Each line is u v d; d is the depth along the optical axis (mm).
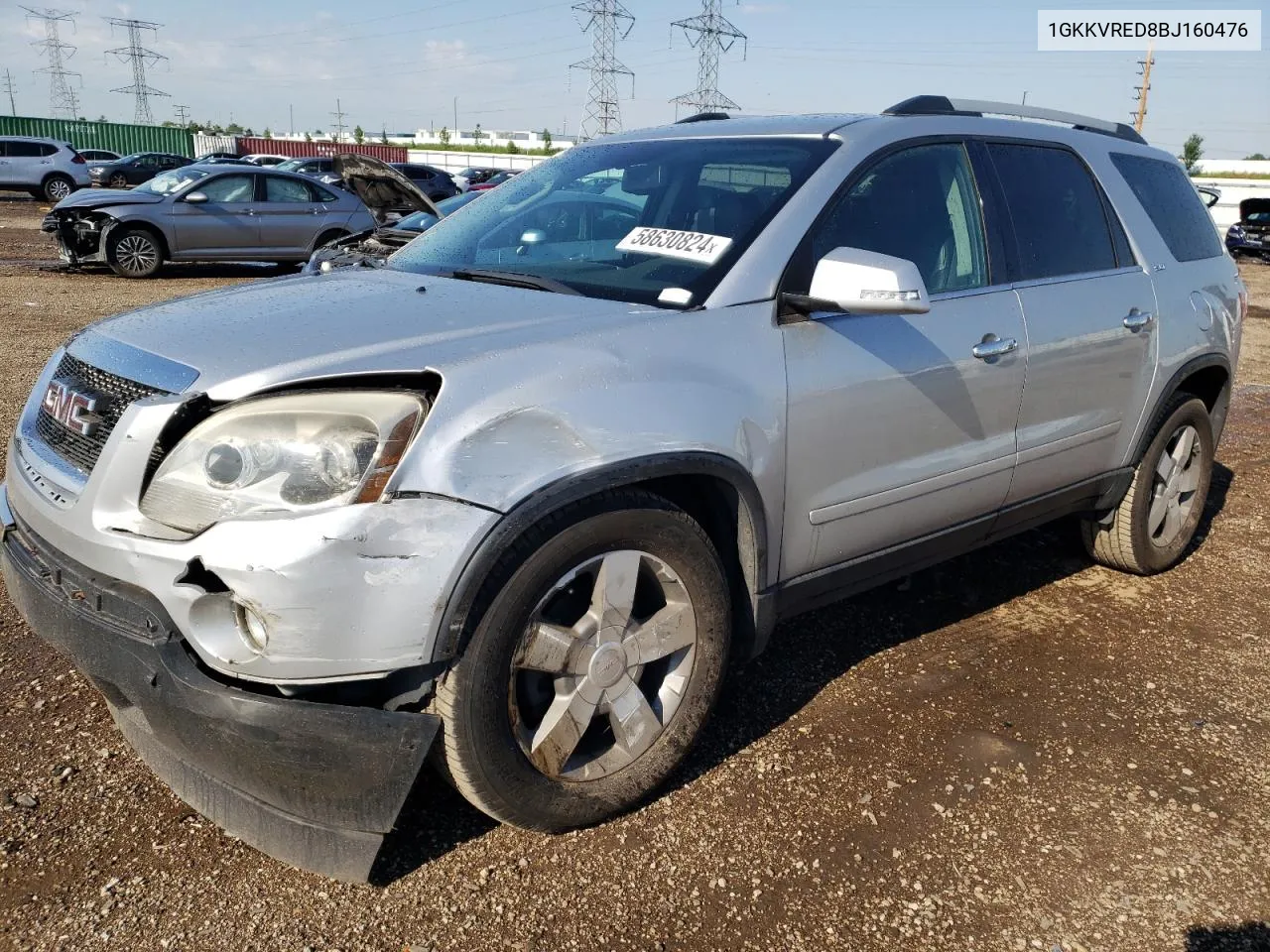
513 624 2191
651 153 3371
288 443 2035
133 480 2115
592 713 2430
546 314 2477
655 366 2389
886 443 2906
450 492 2055
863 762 2859
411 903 2258
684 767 2803
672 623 2529
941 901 2334
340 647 2020
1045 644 3656
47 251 17109
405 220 7957
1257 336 11812
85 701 2986
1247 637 3775
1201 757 2961
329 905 2242
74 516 2188
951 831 2580
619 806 2523
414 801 2602
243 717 2039
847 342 2773
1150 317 3812
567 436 2199
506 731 2260
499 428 2127
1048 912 2314
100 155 36375
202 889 2275
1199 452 4367
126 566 2094
